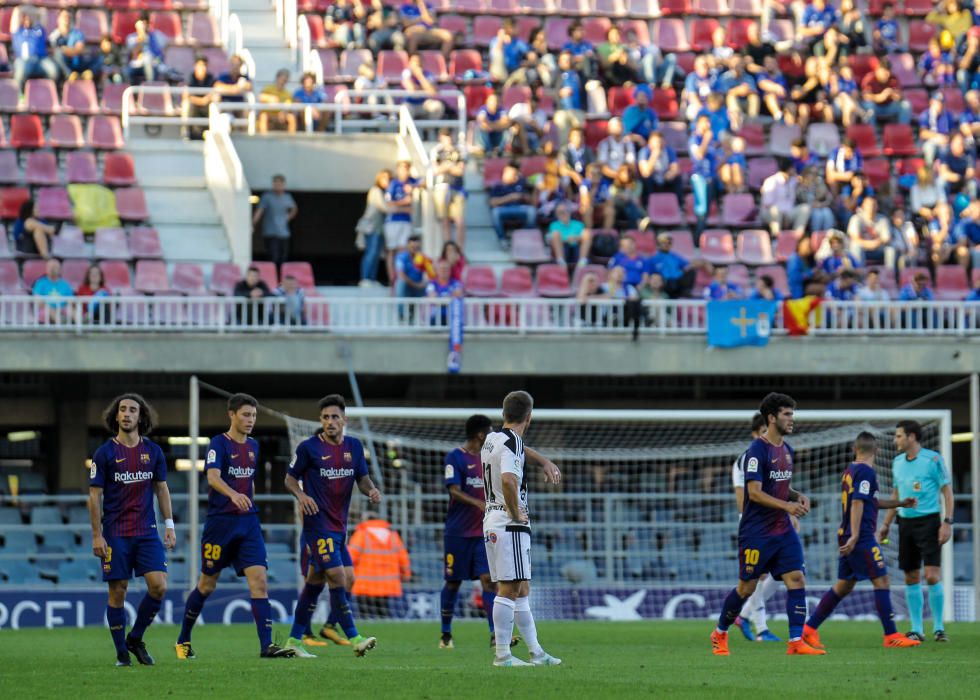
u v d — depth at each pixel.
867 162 105.81
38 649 50.91
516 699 29.80
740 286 94.19
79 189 94.94
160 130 105.00
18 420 88.75
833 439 79.19
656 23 120.62
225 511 41.47
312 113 100.12
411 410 68.12
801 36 113.81
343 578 42.31
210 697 30.48
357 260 109.69
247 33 115.75
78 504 83.62
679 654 45.75
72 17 114.38
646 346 82.94
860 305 83.75
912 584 51.53
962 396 93.38
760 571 43.75
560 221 93.56
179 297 80.69
